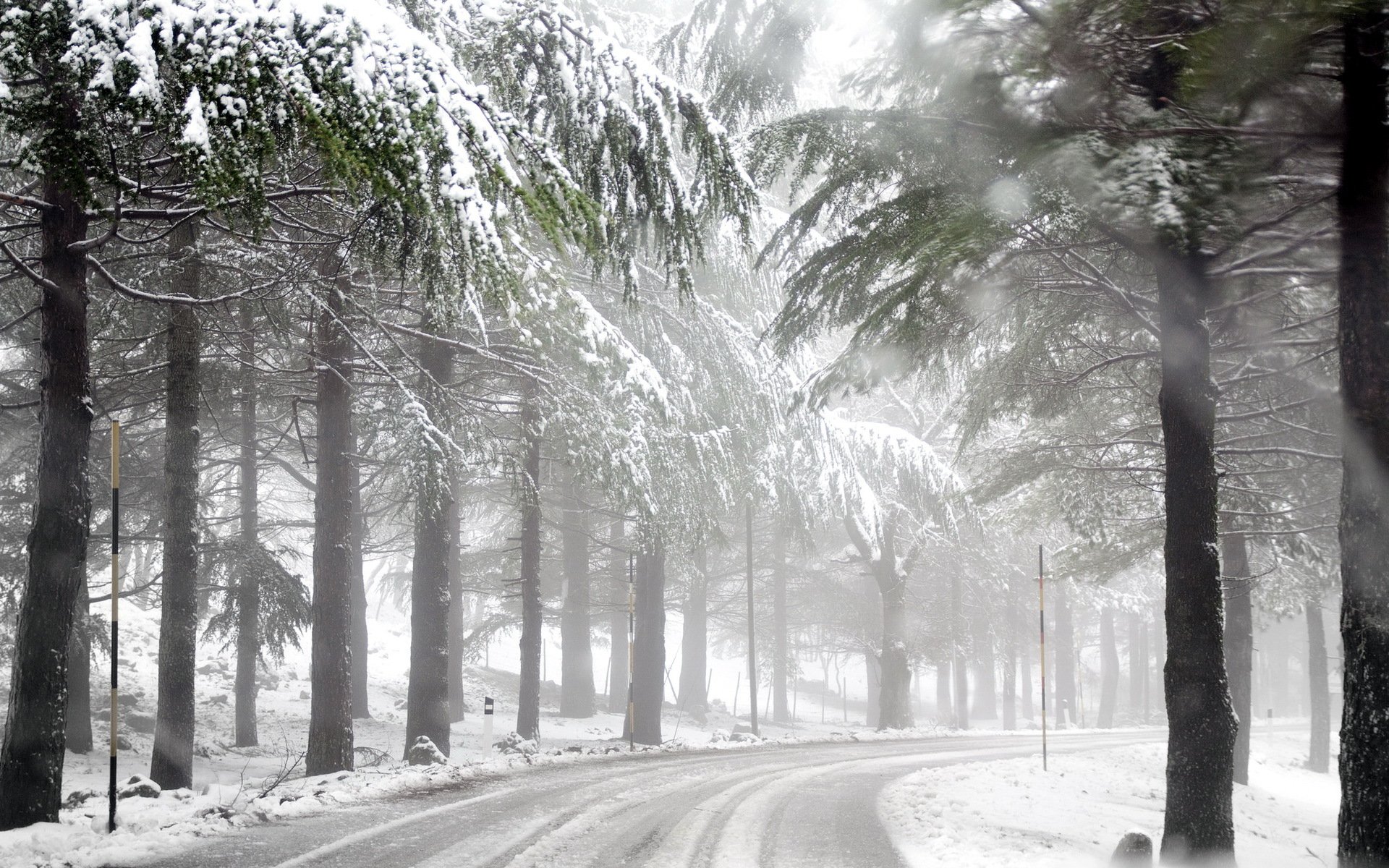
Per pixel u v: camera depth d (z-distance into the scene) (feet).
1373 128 25.32
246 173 20.34
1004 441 72.33
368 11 21.16
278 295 41.86
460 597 103.91
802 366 84.69
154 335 46.68
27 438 64.39
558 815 35.40
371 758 65.51
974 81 30.48
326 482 53.62
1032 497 73.61
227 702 97.50
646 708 92.94
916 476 93.45
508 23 28.45
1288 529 62.75
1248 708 66.90
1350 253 26.14
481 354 55.16
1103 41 28.30
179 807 33.50
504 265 21.63
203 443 81.82
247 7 20.45
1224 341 45.57
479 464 54.70
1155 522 68.69
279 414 81.05
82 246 31.24
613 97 28.37
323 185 33.09
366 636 100.48
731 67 39.83
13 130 22.17
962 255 29.53
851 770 58.59
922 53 31.09
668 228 29.22
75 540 31.17
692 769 54.60
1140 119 27.78
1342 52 24.44
